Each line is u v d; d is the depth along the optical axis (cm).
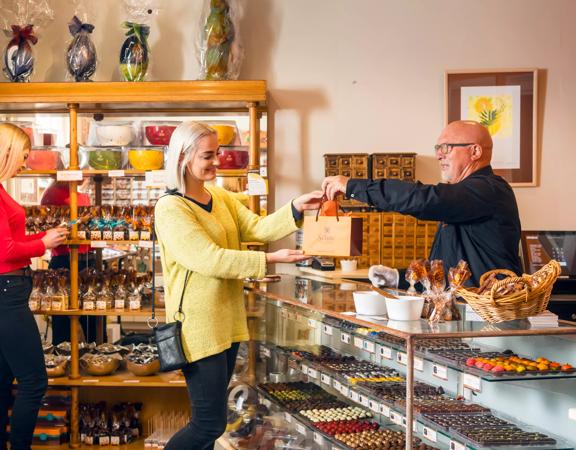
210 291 282
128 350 469
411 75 487
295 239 485
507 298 228
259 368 362
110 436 453
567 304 434
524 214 488
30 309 427
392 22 487
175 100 437
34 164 456
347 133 488
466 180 320
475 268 322
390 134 489
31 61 464
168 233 277
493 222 320
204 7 464
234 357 305
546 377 218
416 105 488
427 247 457
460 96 485
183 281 282
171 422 455
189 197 288
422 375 252
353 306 278
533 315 233
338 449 270
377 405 257
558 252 462
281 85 487
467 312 245
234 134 476
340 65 487
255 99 437
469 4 486
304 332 321
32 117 484
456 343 248
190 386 286
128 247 468
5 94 439
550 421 224
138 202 468
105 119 483
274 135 488
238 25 468
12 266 378
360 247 273
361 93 488
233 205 316
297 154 488
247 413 357
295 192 488
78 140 479
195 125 282
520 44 487
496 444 215
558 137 488
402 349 246
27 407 385
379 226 457
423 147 488
